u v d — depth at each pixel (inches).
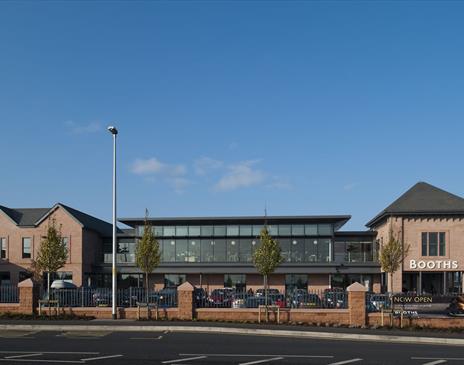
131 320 1040.2
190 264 2137.1
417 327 933.8
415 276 2020.2
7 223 2201.0
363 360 600.4
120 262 2220.7
